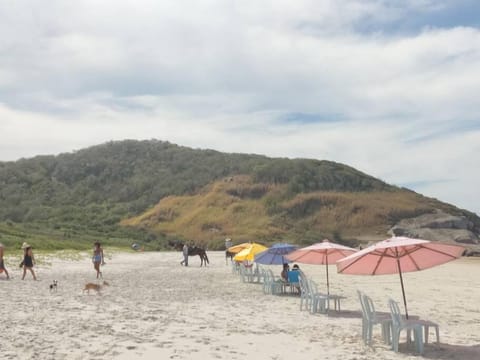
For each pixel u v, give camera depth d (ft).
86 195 508.94
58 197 502.38
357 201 396.16
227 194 422.82
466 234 347.77
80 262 142.72
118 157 590.96
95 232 341.00
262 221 372.38
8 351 31.78
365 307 37.93
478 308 59.06
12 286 73.87
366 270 39.78
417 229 353.72
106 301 59.16
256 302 62.23
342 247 57.41
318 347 35.68
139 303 58.34
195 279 98.17
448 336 41.37
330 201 396.78
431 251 38.14
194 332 40.34
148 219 408.46
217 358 31.63
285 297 67.97
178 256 197.67
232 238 333.83
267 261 74.38
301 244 322.55
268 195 414.00
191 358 31.42
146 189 497.87
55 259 143.02
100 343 34.99
